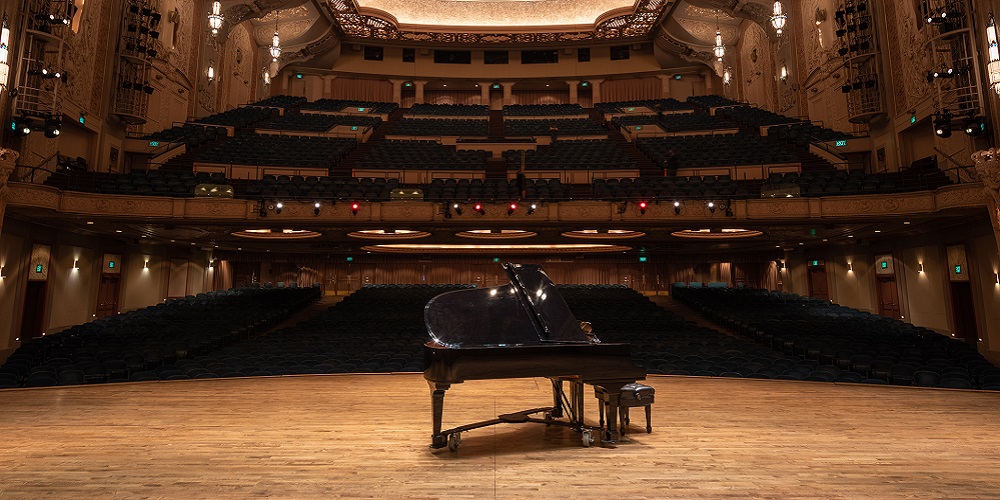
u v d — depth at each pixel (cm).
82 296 1366
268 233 1458
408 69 3075
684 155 1820
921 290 1321
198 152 1666
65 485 305
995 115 927
